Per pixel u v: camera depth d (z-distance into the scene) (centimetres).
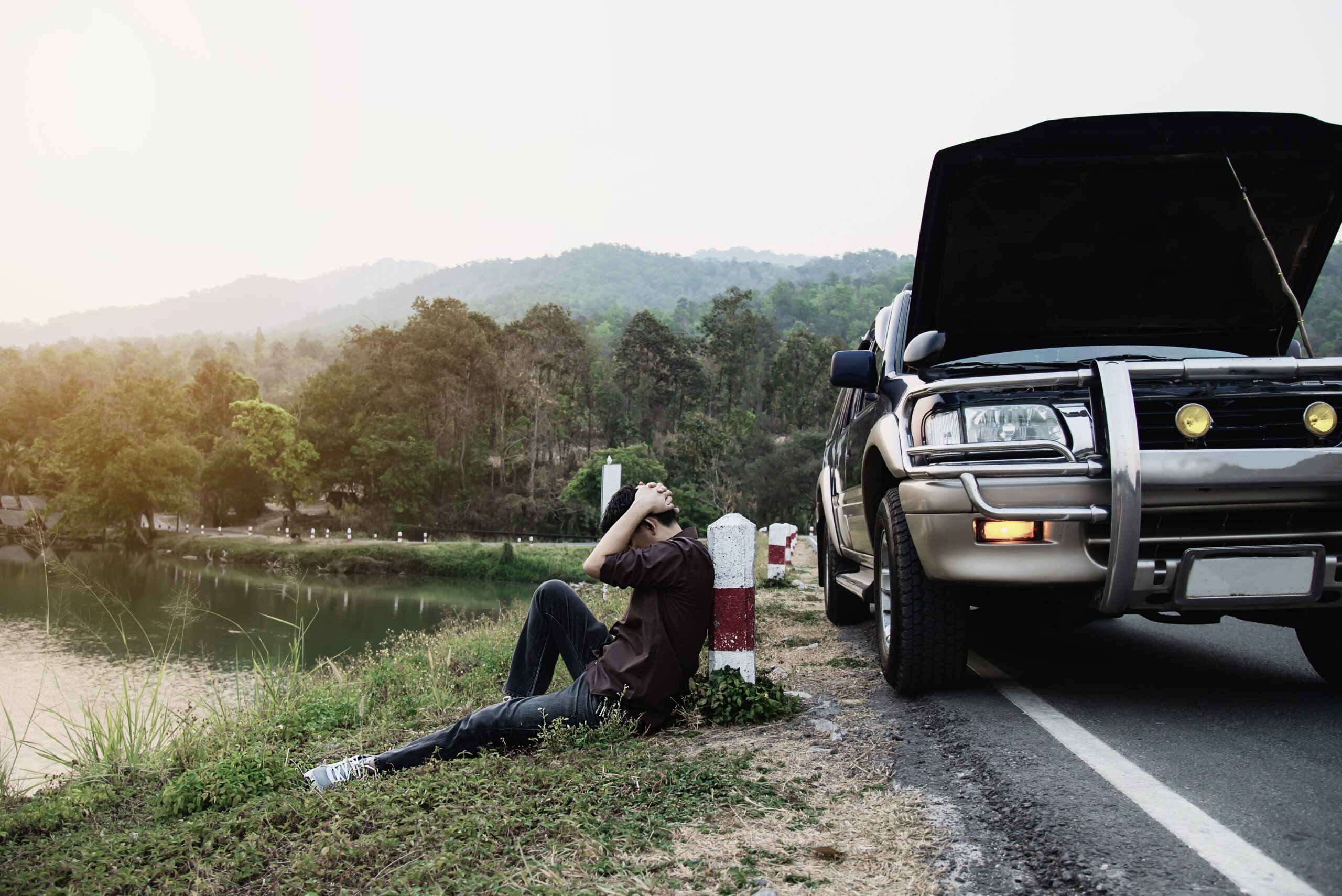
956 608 377
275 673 611
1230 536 312
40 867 281
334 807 294
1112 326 461
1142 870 206
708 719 383
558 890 214
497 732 344
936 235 429
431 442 8938
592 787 287
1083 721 337
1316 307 2953
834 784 289
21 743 448
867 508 450
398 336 9550
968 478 329
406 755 338
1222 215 415
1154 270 436
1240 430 314
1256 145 390
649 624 362
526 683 400
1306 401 314
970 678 424
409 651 705
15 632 1777
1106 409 315
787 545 1116
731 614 404
